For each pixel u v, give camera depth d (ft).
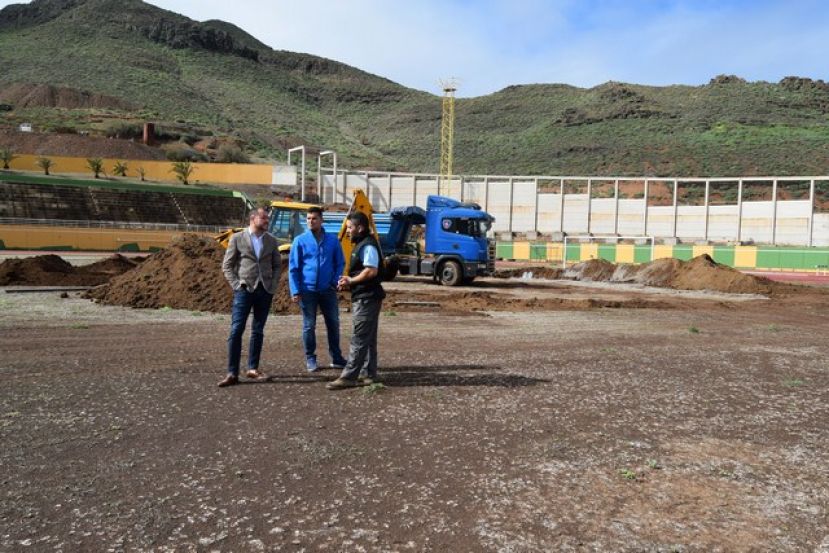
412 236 92.38
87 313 42.22
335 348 25.49
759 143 453.99
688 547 10.80
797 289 89.51
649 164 440.45
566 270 119.34
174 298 47.09
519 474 14.20
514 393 22.17
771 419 19.77
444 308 53.16
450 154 394.11
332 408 19.53
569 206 280.31
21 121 382.42
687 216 258.78
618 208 272.51
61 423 17.13
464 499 12.64
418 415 18.94
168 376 23.58
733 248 163.63
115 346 29.89
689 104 640.99
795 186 356.38
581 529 11.41
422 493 12.88
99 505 11.89
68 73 588.91
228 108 655.35
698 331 42.50
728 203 344.08
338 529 11.08
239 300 22.58
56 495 12.32
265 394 21.16
